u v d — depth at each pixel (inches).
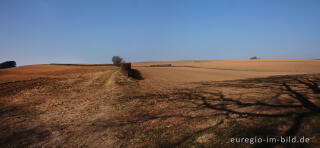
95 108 313.4
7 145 185.8
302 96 258.5
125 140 176.4
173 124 203.2
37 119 270.5
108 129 209.3
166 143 160.4
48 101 396.5
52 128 228.5
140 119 233.9
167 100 325.1
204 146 147.1
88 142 180.7
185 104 287.1
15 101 406.3
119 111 282.2
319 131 143.5
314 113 179.5
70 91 509.4
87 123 238.1
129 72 962.7
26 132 219.0
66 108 329.1
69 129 221.0
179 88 452.1
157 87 485.7
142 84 557.6
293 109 200.1
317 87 318.7
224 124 184.2
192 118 216.1
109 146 168.2
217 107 250.8
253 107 229.6
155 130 191.6
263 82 452.8
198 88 436.1
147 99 344.5
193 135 169.0
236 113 213.8
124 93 420.5
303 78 449.7
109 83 613.9
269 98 267.9
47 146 179.2
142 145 162.6
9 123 255.1
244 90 360.8
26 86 610.9
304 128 151.4
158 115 243.0
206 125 188.9
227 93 343.6
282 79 472.7
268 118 182.4
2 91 531.8
